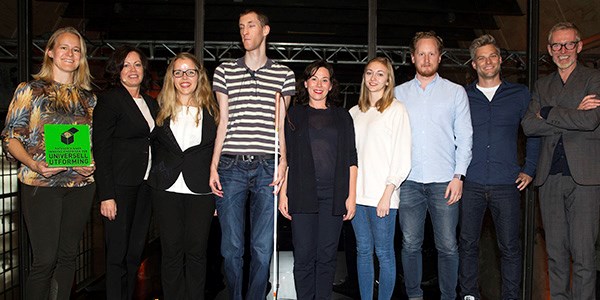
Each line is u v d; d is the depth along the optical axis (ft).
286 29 20.74
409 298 10.30
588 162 9.30
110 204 9.11
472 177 10.26
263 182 9.57
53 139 8.80
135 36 22.72
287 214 9.76
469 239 10.36
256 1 18.38
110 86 9.76
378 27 21.12
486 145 10.18
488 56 10.14
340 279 13.62
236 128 9.53
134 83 9.43
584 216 9.36
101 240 17.78
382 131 9.79
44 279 8.86
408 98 10.26
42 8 16.99
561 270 9.73
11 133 8.66
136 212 9.77
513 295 10.22
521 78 20.10
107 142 9.14
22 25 11.27
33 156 8.75
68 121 8.95
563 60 9.52
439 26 20.11
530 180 10.34
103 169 9.08
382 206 9.55
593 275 9.41
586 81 9.37
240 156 9.45
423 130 10.06
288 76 9.81
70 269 9.27
